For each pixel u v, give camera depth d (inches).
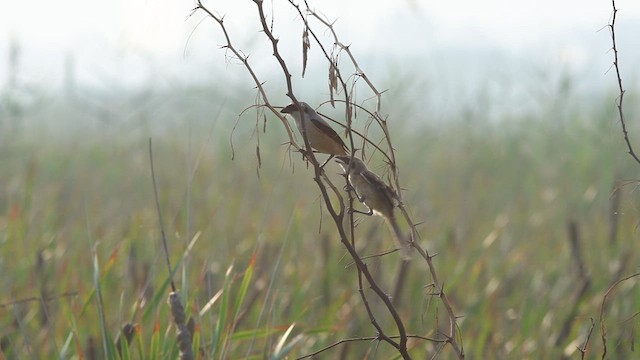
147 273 434.6
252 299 414.3
